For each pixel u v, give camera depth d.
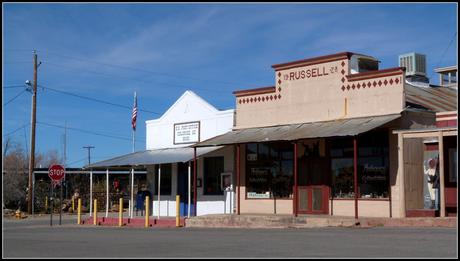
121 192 52.03
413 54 30.97
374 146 22.92
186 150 29.58
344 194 23.77
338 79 24.14
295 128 24.72
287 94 25.98
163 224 25.72
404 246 13.55
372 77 23.06
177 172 30.61
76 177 56.06
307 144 25.16
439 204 22.12
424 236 15.66
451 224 18.88
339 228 19.72
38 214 43.34
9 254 13.58
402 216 21.08
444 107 24.11
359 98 23.42
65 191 52.47
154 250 14.00
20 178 49.72
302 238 16.25
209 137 29.22
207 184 28.95
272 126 26.41
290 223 21.81
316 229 19.70
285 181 25.89
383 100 22.67
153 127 32.44
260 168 26.78
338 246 13.92
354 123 22.56
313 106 24.94
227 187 27.83
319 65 24.88
